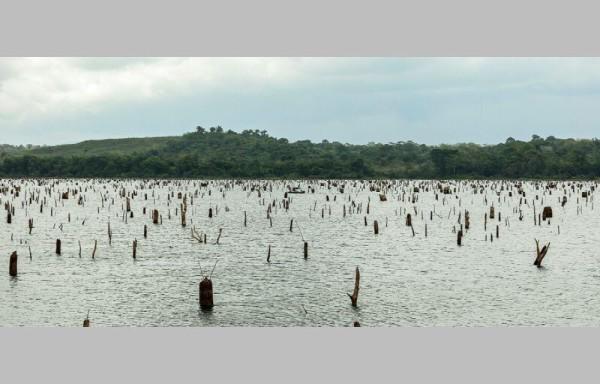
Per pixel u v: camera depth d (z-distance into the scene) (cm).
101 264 10681
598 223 17512
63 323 7150
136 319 7344
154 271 10138
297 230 15925
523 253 12044
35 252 11875
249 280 9481
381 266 10694
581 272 10100
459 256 11706
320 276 9812
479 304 8044
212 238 14275
